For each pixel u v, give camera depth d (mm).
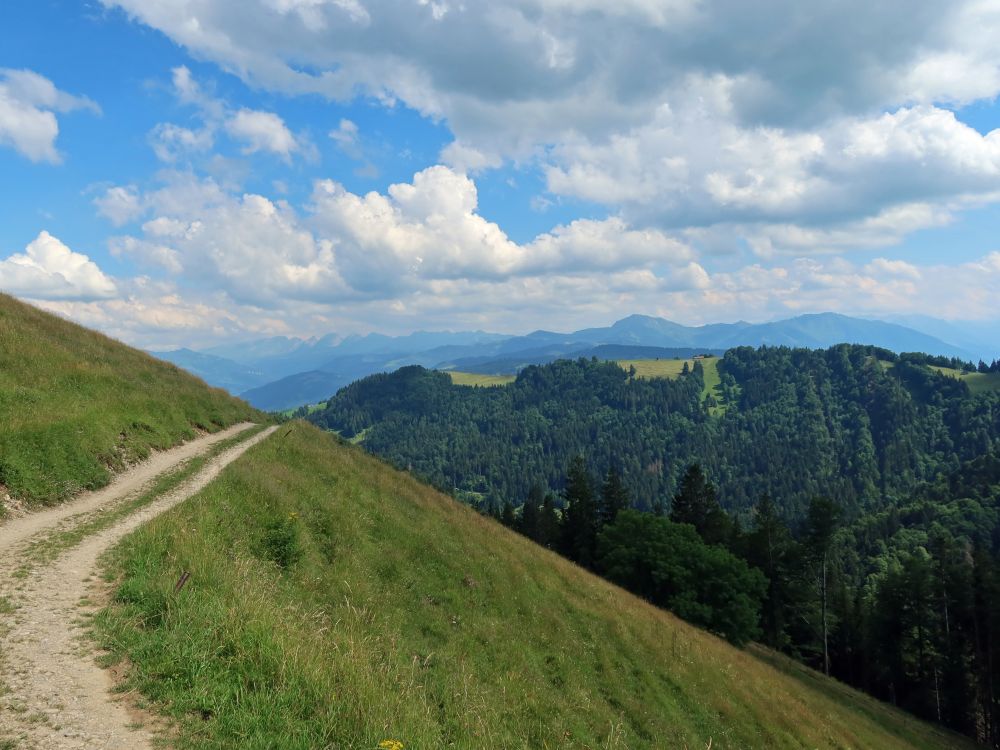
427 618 16750
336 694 8203
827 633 65812
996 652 55875
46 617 8250
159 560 10875
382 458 45500
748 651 45188
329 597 14422
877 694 64562
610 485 78312
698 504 71562
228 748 6359
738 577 45000
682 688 22047
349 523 19922
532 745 12703
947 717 58594
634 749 15562
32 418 15906
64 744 5758
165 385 31906
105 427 18547
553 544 75188
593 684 18594
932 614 62062
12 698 6289
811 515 61750
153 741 6172
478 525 32188
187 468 19375
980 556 60656
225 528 14047
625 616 27375
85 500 14484
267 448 25625
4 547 10703
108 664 7395
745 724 22047
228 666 7828
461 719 11453
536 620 21188
